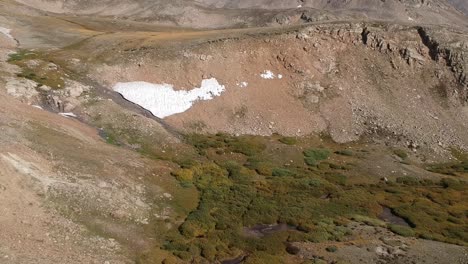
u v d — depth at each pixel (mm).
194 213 41312
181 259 34281
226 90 69062
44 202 35219
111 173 43000
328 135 66562
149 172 46562
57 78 62406
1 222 31438
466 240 42312
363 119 69500
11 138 41531
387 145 65750
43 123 48656
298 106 69875
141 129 57000
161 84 67750
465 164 63531
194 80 69312
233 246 37312
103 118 57094
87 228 34594
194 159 54062
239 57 74062
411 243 39750
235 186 48375
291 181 51594
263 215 43219
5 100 51281
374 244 39000
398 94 74750
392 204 48969
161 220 39062
